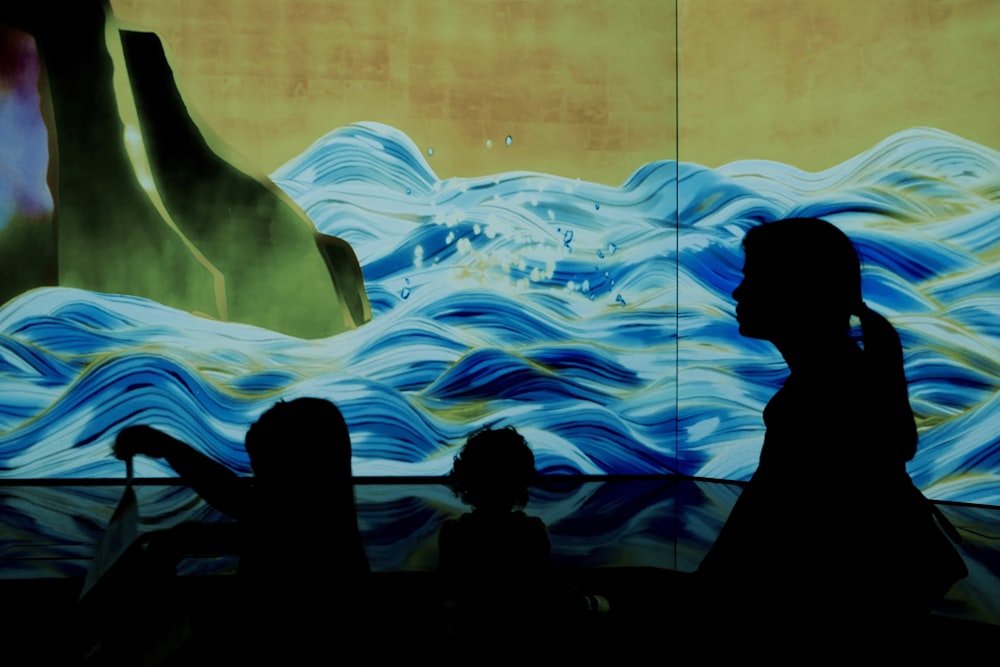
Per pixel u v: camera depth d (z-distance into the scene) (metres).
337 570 1.26
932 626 2.46
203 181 5.68
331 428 1.28
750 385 5.52
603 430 5.91
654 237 5.95
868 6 5.17
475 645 1.53
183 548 1.21
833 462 0.92
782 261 0.96
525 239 5.92
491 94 5.93
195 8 5.70
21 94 5.54
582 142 5.97
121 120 5.63
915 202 5.00
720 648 0.92
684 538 3.87
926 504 0.94
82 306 5.57
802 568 0.90
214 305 5.67
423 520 4.31
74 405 5.54
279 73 5.75
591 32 6.00
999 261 4.71
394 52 5.84
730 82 5.74
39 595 2.86
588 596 1.64
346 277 5.77
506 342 5.88
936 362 4.93
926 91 4.95
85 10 5.61
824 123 5.33
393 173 5.82
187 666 1.18
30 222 5.54
